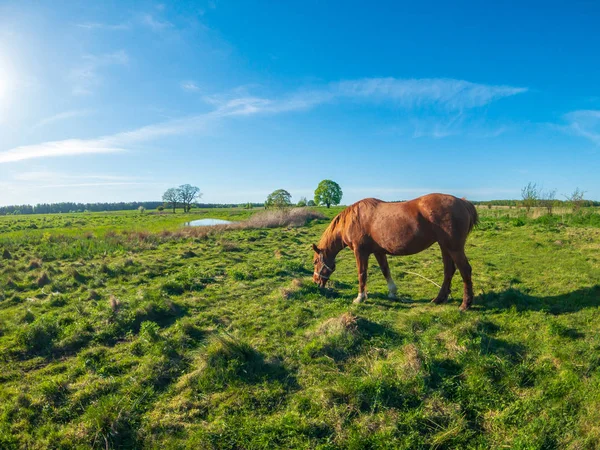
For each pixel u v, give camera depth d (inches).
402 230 261.9
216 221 1336.1
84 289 333.1
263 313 263.1
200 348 203.9
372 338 213.5
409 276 372.8
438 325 227.5
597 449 129.4
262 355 196.7
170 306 269.9
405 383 164.2
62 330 231.9
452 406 154.8
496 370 174.9
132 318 246.5
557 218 743.1
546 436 136.4
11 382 181.2
